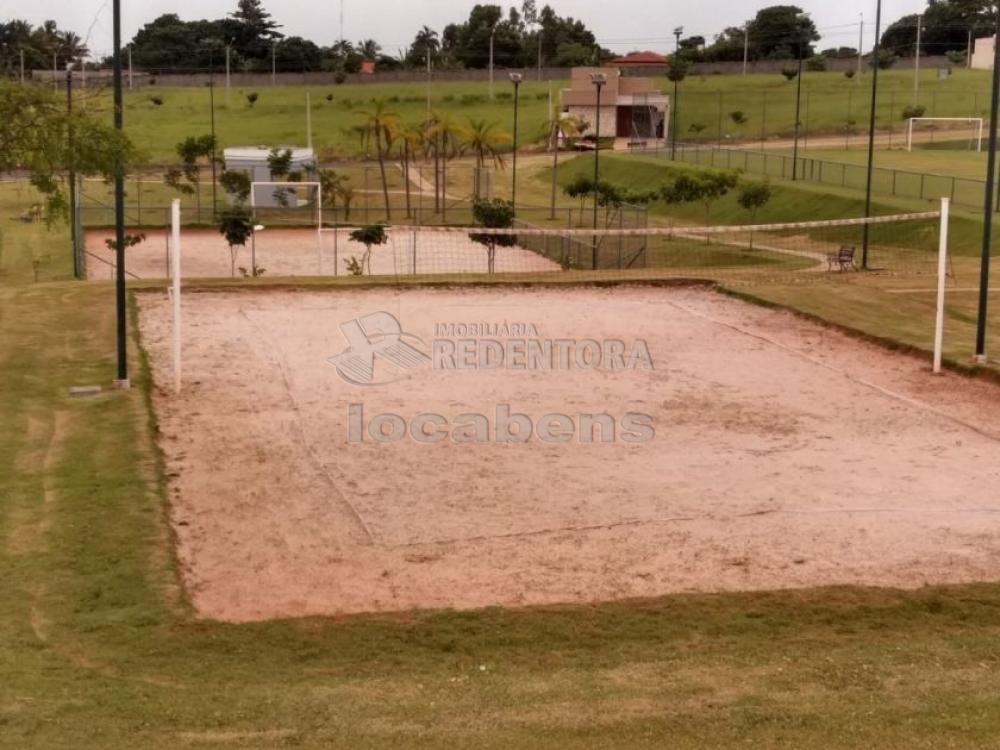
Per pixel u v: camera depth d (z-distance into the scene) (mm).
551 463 15391
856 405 18594
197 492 14008
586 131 88062
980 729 7680
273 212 57594
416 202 65062
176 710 8172
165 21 139625
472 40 137750
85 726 7812
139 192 57094
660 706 8242
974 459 15719
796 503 13852
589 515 13398
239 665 9398
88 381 19031
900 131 86875
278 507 13539
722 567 11828
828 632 10211
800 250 43000
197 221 52406
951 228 42875
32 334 22625
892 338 23047
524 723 7883
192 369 20312
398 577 11531
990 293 29812
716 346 22859
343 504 13680
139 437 15875
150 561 11570
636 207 46594
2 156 15375
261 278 29938
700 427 17234
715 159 69562
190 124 92812
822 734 7609
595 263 36844
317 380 19734
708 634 10141
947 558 12094
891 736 7559
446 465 15250
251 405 18078
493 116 98250
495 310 26188
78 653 9531
